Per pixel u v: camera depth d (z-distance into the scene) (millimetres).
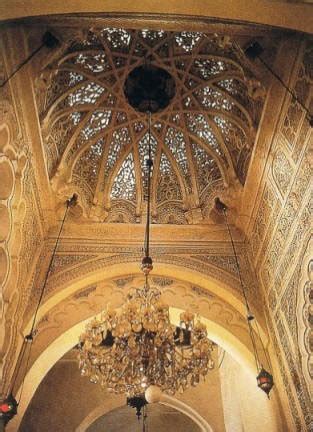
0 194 3988
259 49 4234
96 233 5676
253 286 5465
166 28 4039
